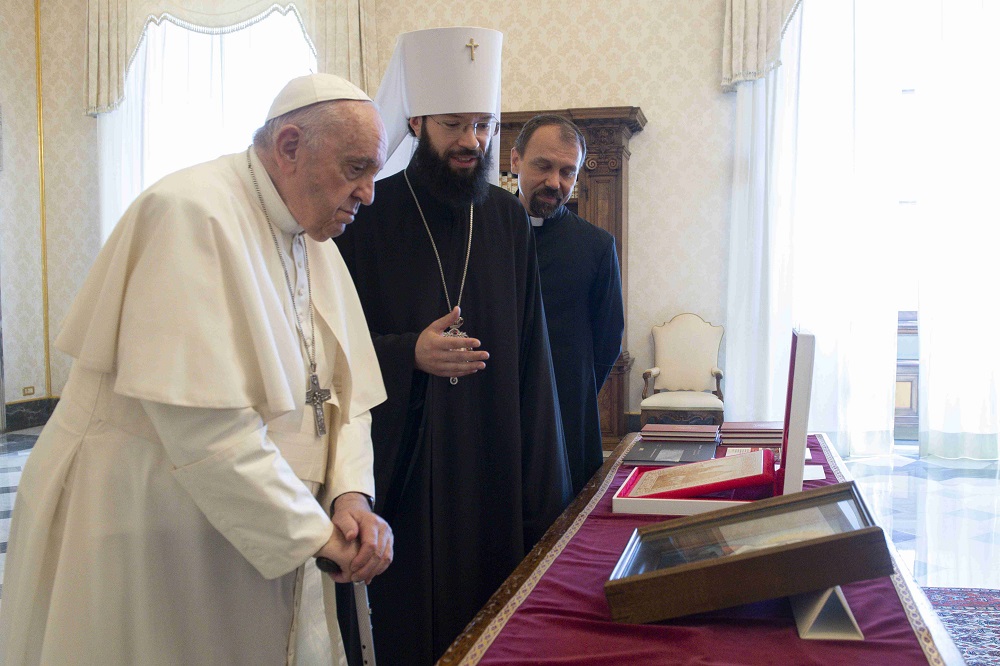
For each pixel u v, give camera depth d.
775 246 6.96
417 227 2.44
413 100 2.30
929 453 6.79
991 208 6.59
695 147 7.20
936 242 6.69
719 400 6.67
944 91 6.66
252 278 1.54
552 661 1.24
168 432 1.47
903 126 6.89
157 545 1.57
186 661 1.59
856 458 6.85
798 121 6.88
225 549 1.61
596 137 6.82
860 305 6.84
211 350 1.45
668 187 7.25
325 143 1.55
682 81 7.20
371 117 1.58
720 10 7.11
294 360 1.64
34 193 8.75
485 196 2.38
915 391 7.40
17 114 8.60
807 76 6.91
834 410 6.90
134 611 1.57
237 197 1.62
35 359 8.77
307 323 1.79
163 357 1.42
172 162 8.50
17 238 8.59
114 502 1.57
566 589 1.52
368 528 1.59
